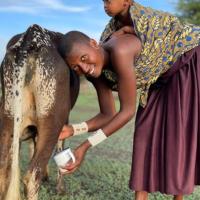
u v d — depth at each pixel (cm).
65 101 363
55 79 354
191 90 366
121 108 340
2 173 349
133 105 339
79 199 481
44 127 360
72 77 402
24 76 347
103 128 342
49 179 555
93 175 585
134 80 336
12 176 345
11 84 348
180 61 363
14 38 383
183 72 366
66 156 339
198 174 371
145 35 346
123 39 340
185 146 365
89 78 382
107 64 347
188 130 365
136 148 380
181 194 360
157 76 360
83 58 334
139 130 380
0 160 350
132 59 336
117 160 682
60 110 361
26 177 349
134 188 379
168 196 499
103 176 578
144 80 357
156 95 379
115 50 333
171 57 360
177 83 366
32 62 350
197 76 365
